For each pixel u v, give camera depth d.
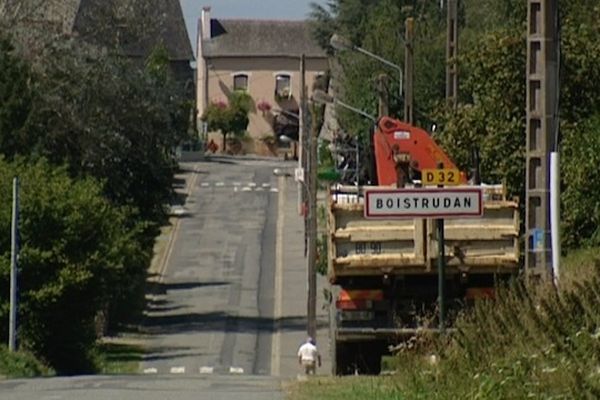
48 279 72.56
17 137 85.19
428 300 49.06
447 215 40.16
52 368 71.62
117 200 100.94
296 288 119.56
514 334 31.86
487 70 71.75
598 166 63.72
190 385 40.50
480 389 29.67
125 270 79.94
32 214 72.25
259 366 85.75
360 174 66.31
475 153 67.12
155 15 107.75
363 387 36.34
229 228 150.25
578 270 43.50
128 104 101.00
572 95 70.25
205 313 108.94
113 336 97.31
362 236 48.38
